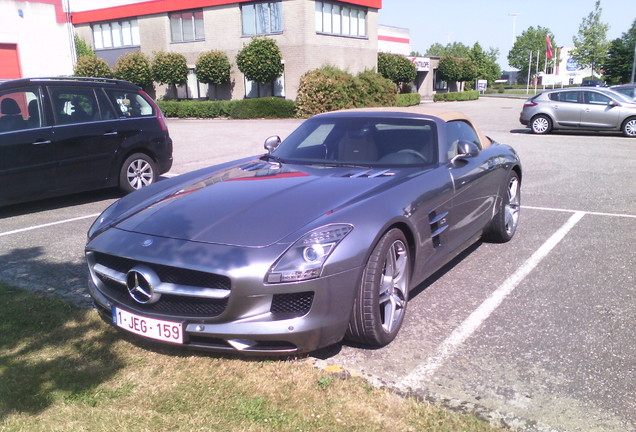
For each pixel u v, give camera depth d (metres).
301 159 4.30
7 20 22.41
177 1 29.45
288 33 26.67
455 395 2.73
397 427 2.48
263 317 2.78
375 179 3.64
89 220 6.56
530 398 2.70
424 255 3.61
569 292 4.08
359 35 30.39
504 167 5.06
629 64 53.94
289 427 2.48
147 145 8.02
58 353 3.19
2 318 3.67
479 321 3.59
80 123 7.29
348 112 4.79
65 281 4.43
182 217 3.23
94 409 2.63
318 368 2.98
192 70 30.14
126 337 3.38
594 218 6.30
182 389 2.80
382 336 3.11
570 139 14.83
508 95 59.12
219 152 12.75
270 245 2.84
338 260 2.84
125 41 32.41
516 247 5.23
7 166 6.62
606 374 2.92
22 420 2.54
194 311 2.90
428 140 4.20
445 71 45.94
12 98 6.74
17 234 5.96
